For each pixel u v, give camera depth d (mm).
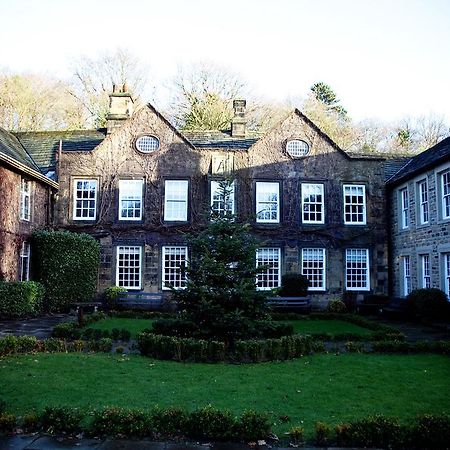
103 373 8578
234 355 10031
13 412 6391
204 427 5719
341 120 50625
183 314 11234
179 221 22766
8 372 8523
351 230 23422
